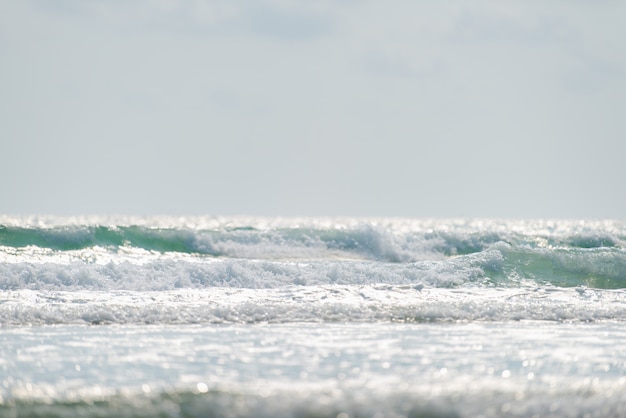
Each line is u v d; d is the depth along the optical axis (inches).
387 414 1192.8
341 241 3900.1
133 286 2484.0
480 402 1257.4
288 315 2049.7
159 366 1459.2
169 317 1993.1
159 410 1222.3
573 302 2384.4
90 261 3297.2
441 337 1790.1
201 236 3732.8
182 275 2603.3
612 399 1295.5
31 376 1381.6
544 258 3107.8
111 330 1841.8
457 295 2488.9
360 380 1363.2
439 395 1282.0
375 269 2824.8
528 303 2299.5
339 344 1684.3
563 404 1263.5
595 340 1785.2
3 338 1718.8
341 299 2336.4
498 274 2977.4
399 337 1782.7
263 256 3754.9
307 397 1262.3
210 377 1376.7
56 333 1792.6
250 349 1620.3
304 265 2807.6
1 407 1221.1
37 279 2466.8
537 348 1672.0
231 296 2352.4
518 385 1353.3
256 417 1187.3
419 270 2869.1
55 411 1214.3
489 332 1873.8
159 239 3666.3
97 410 1221.7
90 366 1457.9
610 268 3080.7
